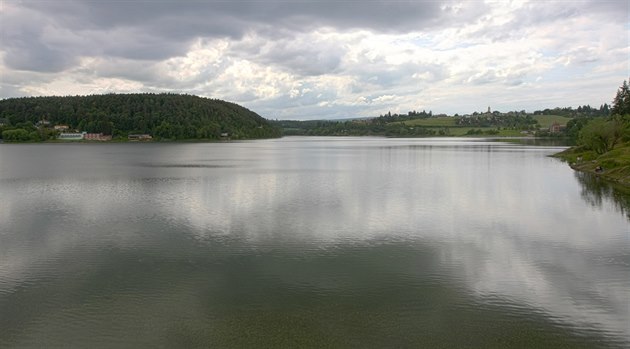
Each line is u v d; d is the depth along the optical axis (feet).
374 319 66.90
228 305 71.51
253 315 68.18
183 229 117.19
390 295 75.15
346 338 61.57
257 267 88.43
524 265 90.33
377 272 85.81
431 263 91.20
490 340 61.16
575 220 130.31
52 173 252.21
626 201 161.17
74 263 90.89
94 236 110.42
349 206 150.00
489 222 127.24
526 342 60.80
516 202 159.33
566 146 580.30
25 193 174.91
